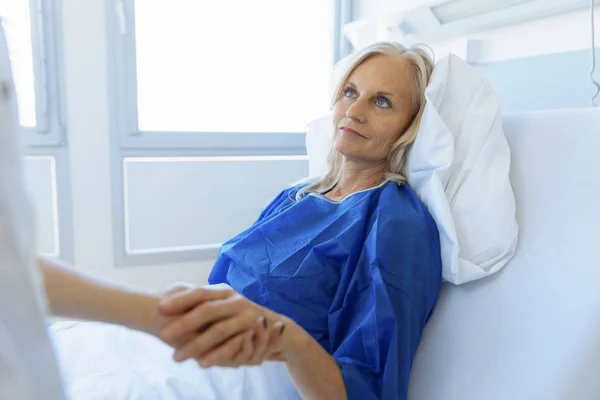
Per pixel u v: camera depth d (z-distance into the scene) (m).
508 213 0.99
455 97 1.11
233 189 2.14
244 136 2.11
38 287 0.29
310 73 2.28
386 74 1.15
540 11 1.36
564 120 1.03
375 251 0.91
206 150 2.05
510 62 1.48
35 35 1.75
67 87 1.80
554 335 0.83
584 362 0.78
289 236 1.09
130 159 1.94
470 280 0.98
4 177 0.25
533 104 1.41
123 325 0.59
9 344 0.24
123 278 1.97
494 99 1.10
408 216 0.99
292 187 1.40
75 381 0.88
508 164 1.05
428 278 0.96
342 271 0.99
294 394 0.90
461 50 1.61
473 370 0.89
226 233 2.15
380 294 0.87
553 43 1.35
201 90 2.05
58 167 1.83
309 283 0.98
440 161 1.05
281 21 2.18
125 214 1.96
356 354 0.85
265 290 0.99
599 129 0.96
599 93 1.22
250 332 0.64
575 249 0.88
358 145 1.16
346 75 1.22
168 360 0.95
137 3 1.89
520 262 0.95
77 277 0.57
